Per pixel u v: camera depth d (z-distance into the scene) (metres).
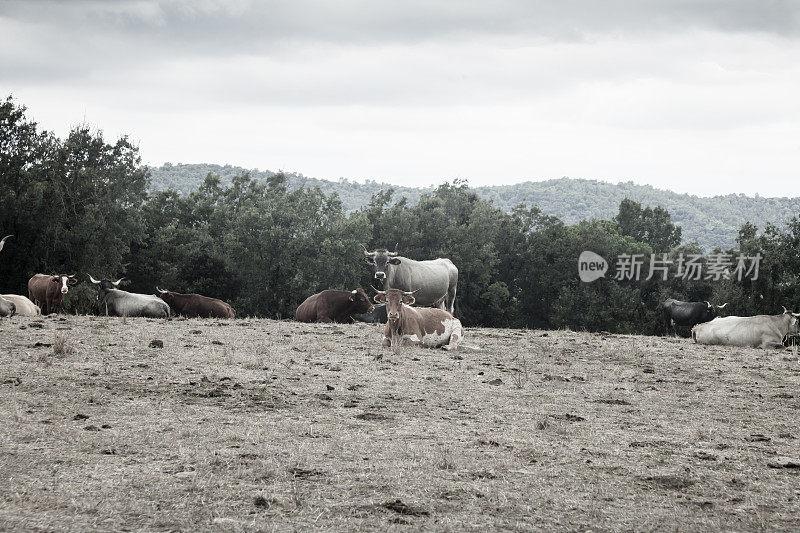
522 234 77.50
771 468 8.32
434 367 14.51
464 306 71.06
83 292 45.22
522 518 6.41
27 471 7.11
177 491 6.70
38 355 13.61
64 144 49.06
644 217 98.62
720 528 6.32
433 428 9.68
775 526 6.41
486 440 9.02
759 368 16.39
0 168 46.06
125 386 11.40
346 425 9.63
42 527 5.65
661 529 6.25
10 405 9.84
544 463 8.20
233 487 6.88
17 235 46.59
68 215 48.06
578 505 6.80
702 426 10.48
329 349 16.23
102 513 6.06
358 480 7.27
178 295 27.44
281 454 8.04
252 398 10.98
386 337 17.05
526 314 75.50
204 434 8.77
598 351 18.14
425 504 6.65
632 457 8.58
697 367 16.30
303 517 6.18
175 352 14.67
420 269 26.44
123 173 50.94
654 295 70.81
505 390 12.62
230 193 79.56
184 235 64.94
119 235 50.91
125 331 17.53
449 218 75.06
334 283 60.38
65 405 10.02
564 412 11.12
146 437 8.48
